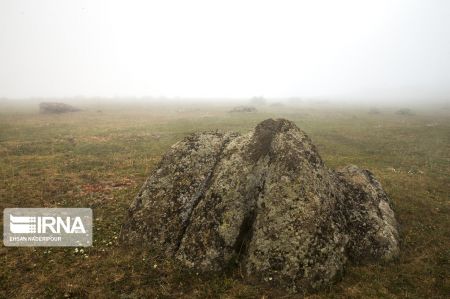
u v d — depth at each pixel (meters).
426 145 31.89
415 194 18.86
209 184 13.08
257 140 13.22
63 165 23.44
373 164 24.98
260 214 11.57
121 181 20.44
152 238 12.73
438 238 14.10
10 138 33.19
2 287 10.67
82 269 11.65
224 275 11.11
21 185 18.83
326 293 10.45
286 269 10.53
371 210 13.32
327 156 27.20
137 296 10.36
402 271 11.69
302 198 11.36
